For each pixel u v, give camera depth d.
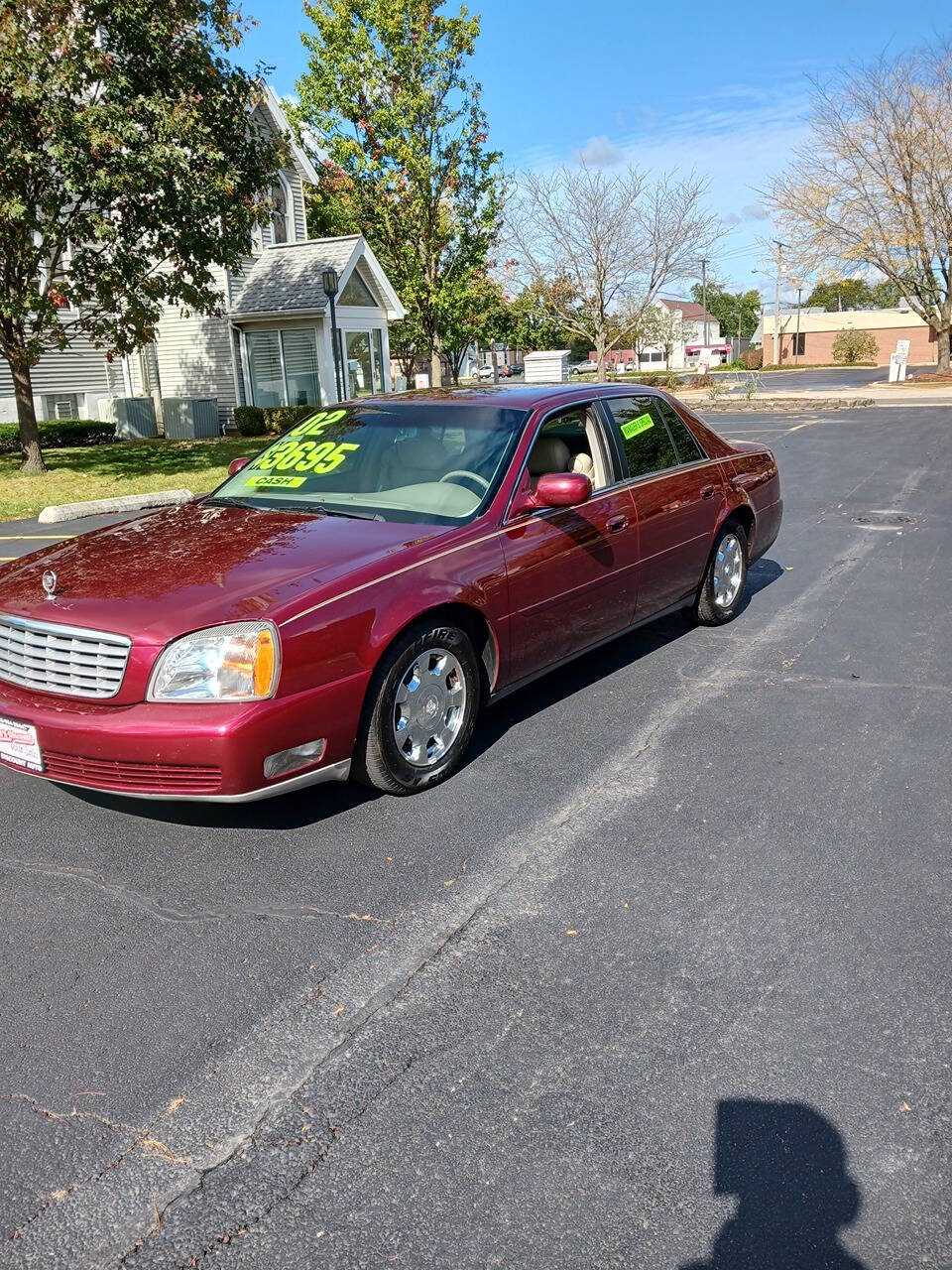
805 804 3.93
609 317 36.53
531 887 3.36
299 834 3.74
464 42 28.39
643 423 5.63
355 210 30.31
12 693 3.64
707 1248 2.00
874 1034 2.62
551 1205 2.11
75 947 3.05
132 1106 2.39
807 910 3.19
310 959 2.97
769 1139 2.27
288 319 24.23
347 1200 2.13
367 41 28.44
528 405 4.94
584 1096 2.41
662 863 3.50
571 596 4.76
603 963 2.94
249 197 15.99
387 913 3.22
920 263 35.97
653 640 6.18
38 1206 2.12
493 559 4.26
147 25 13.95
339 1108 2.39
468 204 31.06
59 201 14.20
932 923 3.11
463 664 4.16
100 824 3.86
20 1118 2.36
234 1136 2.30
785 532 9.67
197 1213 2.10
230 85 15.21
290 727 3.44
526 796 4.04
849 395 31.47
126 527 4.57
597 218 34.19
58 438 21.30
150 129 14.08
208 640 3.36
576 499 4.45
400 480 4.66
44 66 13.14
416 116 29.30
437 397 5.23
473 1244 2.02
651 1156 2.23
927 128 33.06
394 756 3.89
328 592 3.61
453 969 2.92
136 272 14.97
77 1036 2.64
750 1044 2.59
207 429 24.25
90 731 3.36
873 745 4.48
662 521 5.46
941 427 20.66
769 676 5.46
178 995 2.81
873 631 6.25
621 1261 1.97
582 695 5.22
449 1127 2.32
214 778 3.35
